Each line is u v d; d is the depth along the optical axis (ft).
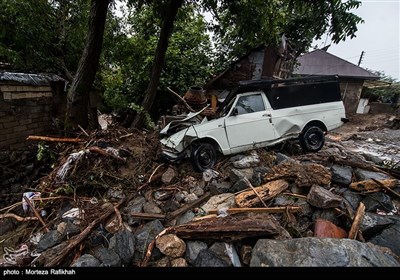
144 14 30.99
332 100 17.15
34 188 14.60
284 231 8.82
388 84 53.42
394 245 8.38
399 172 12.83
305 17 30.83
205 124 14.05
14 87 16.49
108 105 31.81
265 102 15.39
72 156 13.16
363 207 9.78
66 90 21.75
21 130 17.28
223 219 9.29
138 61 29.50
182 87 30.71
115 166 14.17
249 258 8.05
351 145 24.04
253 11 20.11
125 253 8.50
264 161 14.67
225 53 37.42
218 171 13.89
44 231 10.75
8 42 20.89
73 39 24.71
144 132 20.77
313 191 10.21
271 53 30.14
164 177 13.28
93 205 11.53
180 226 9.06
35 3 20.54
